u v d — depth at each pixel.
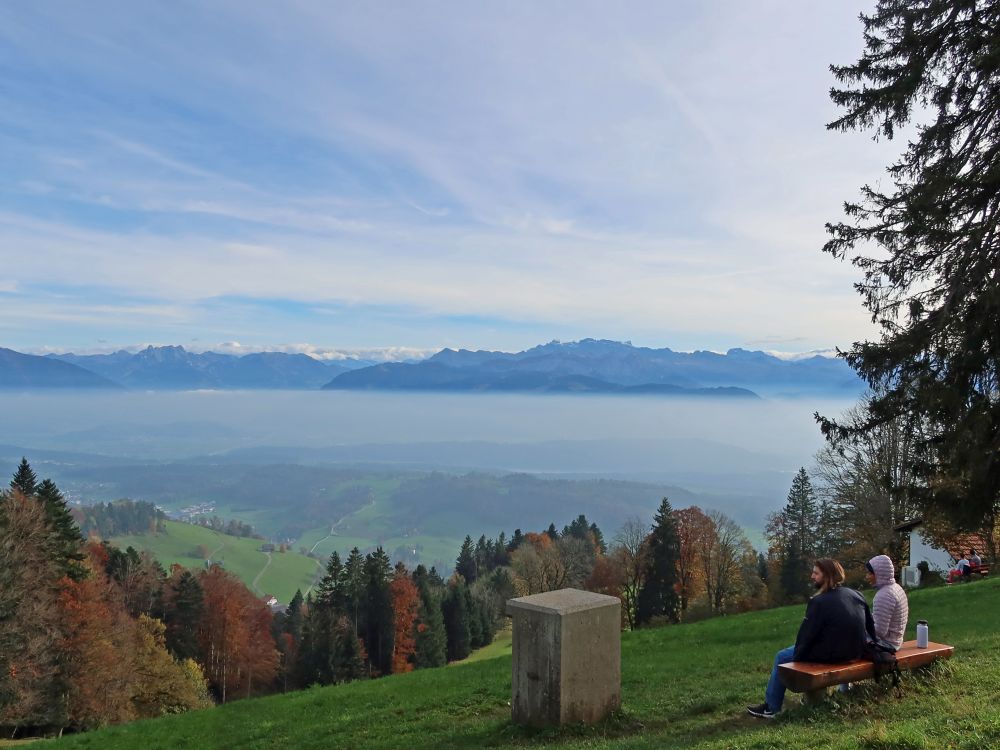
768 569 73.88
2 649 31.55
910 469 17.55
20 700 32.94
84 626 40.62
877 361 17.34
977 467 15.36
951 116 17.02
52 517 42.12
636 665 14.27
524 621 8.85
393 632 74.19
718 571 62.44
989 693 6.68
